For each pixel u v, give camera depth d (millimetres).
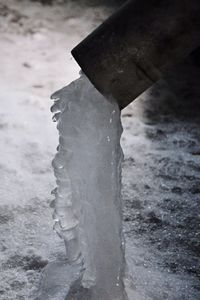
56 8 3092
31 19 2963
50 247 1776
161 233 1841
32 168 2049
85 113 1517
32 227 1836
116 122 1505
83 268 1610
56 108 1537
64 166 1539
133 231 1843
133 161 2100
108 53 1445
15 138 2166
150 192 1979
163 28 1431
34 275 1698
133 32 1437
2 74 2508
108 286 1572
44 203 1919
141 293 1648
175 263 1751
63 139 1531
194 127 2291
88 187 1533
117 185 1547
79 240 1568
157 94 2451
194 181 2031
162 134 2240
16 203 1910
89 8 3139
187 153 2156
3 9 3010
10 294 1648
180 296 1657
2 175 2008
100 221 1544
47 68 2578
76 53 1458
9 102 2340
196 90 2504
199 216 1903
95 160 1526
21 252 1757
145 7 1434
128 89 1469
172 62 1461
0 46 2717
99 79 1458
